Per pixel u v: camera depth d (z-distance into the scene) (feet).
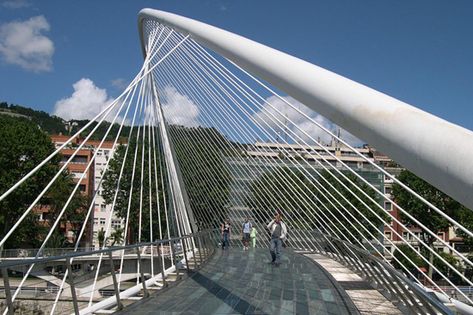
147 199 137.18
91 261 55.72
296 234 72.43
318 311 24.47
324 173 95.30
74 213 165.48
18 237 135.03
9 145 130.41
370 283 34.01
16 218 134.10
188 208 66.90
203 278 36.17
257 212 75.97
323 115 15.14
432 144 9.92
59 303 33.71
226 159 76.59
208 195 77.25
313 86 15.49
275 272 40.68
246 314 23.47
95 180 204.13
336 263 50.34
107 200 151.12
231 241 76.89
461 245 141.90
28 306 31.81
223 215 77.46
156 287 32.42
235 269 42.55
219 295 28.68
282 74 18.16
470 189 8.86
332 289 31.55
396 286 22.75
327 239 53.47
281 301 27.09
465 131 9.55
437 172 9.71
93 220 182.91
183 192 67.51
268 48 21.45
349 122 13.30
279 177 70.90
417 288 15.57
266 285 33.06
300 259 53.93
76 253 19.47
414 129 10.62
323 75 15.51
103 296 48.44
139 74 47.83
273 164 65.16
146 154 131.75
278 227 47.88
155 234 144.36
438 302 13.23
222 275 38.17
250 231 74.54
